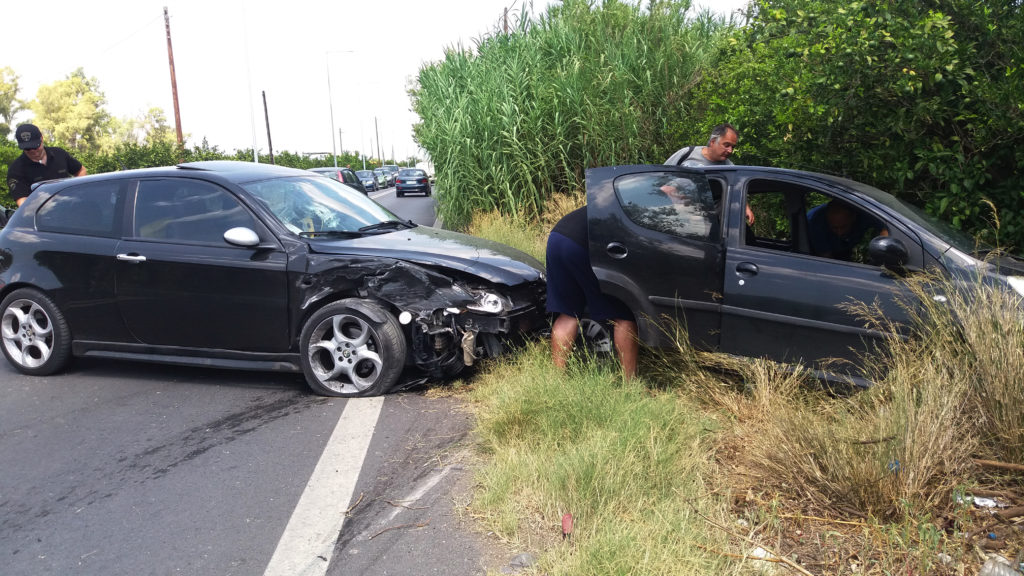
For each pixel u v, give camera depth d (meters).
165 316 5.30
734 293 4.23
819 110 5.86
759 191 4.48
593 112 10.90
